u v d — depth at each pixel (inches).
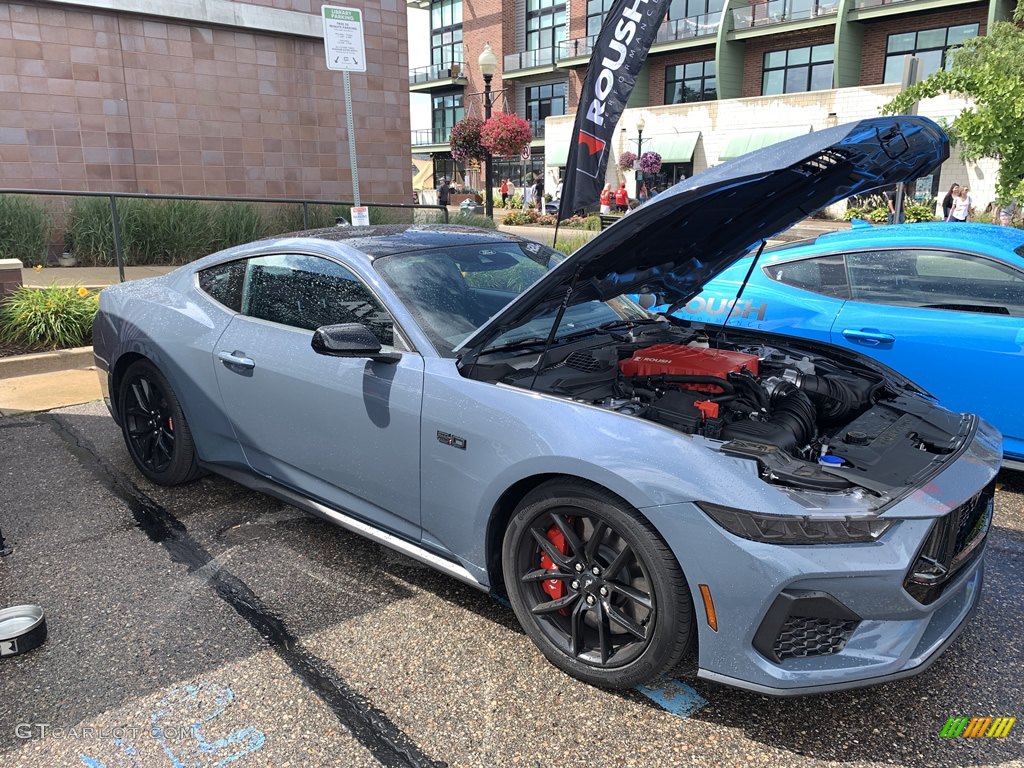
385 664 109.3
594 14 1732.3
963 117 339.6
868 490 89.7
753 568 85.6
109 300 178.7
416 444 115.3
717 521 87.2
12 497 166.9
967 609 102.7
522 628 118.2
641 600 95.5
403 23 554.9
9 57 423.5
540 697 102.1
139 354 164.7
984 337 165.5
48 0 426.0
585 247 101.9
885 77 1293.1
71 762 90.6
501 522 111.3
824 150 99.3
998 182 346.3
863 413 120.6
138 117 465.1
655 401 110.1
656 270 129.0
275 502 165.3
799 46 1371.8
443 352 117.4
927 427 112.3
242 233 420.2
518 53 1927.9
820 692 87.7
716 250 131.6
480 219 494.0
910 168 122.0
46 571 135.3
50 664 108.9
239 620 120.3
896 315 179.5
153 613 122.1
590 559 99.8
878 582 85.4
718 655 90.2
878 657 88.3
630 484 91.4
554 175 1621.6
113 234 378.9
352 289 129.8
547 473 100.5
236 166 503.2
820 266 197.2
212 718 98.0
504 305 131.7
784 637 88.7
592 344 132.6
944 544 92.2
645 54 215.6
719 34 1393.9
